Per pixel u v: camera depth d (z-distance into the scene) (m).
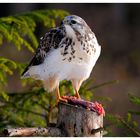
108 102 21.56
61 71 10.33
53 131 9.24
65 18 10.35
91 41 10.34
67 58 10.23
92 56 10.40
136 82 24.30
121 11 29.27
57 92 10.51
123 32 27.95
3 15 28.47
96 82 23.45
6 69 10.42
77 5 28.88
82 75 10.51
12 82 21.30
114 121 9.62
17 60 23.66
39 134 9.06
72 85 10.78
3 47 24.14
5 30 10.64
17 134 8.78
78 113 9.33
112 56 25.86
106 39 27.14
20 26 10.99
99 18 28.53
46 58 10.38
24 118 11.66
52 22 12.07
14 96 11.43
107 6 29.42
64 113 9.41
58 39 10.29
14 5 28.55
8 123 11.30
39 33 26.78
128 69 25.16
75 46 10.20
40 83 11.45
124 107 21.86
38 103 11.41
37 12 12.05
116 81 11.62
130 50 26.64
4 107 11.30
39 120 11.79
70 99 10.04
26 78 11.37
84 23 10.38
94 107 9.59
